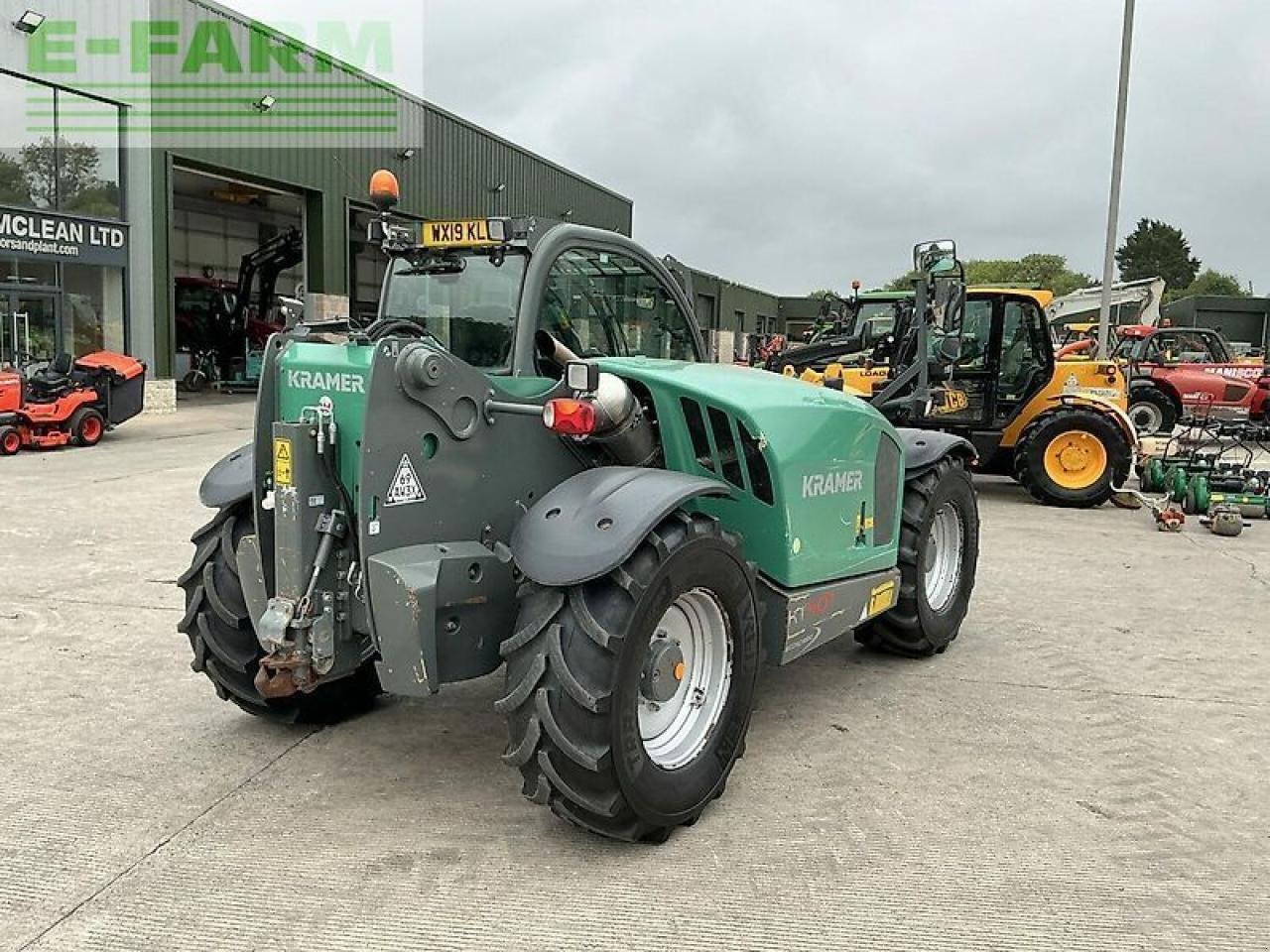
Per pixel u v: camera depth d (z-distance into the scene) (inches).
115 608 218.4
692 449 140.7
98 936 100.9
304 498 118.6
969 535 206.1
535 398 130.3
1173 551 304.8
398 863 115.4
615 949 100.0
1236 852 121.6
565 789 111.8
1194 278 3639.3
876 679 182.5
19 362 616.4
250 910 105.7
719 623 129.8
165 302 734.5
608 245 152.0
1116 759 148.1
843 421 156.5
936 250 263.4
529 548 114.7
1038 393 408.2
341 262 883.4
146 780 136.2
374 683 160.4
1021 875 115.3
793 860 117.6
